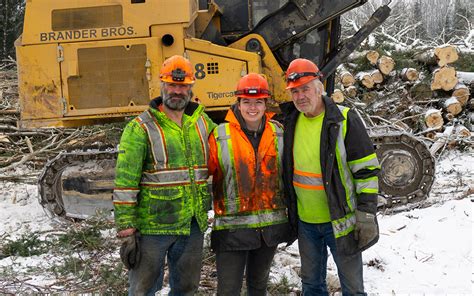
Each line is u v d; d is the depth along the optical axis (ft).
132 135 10.71
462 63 39.50
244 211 11.26
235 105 11.63
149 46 18.71
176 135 10.94
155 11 18.72
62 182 20.75
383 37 45.70
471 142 31.91
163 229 10.85
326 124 10.88
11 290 14.46
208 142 11.52
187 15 18.74
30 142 31.81
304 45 23.26
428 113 32.37
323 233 11.55
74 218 20.85
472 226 17.89
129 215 10.60
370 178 10.89
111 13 18.80
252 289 12.23
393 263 15.70
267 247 11.75
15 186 27.22
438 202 21.54
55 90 18.99
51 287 14.56
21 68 19.06
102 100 18.95
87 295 14.03
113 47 18.83
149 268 11.02
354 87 34.88
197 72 19.13
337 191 10.96
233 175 11.26
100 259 16.57
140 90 18.84
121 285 14.29
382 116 34.50
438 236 17.35
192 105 11.57
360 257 11.45
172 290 11.76
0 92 38.29
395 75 35.68
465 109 34.55
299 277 15.08
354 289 11.30
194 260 11.39
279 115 20.71
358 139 10.88
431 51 35.73
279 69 20.79
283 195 11.76
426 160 21.42
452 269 15.19
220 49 19.10
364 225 10.82
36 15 18.92
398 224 18.88
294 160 11.43
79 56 18.92
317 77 10.94
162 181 10.82
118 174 10.66
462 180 25.12
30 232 19.33
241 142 11.30
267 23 21.12
